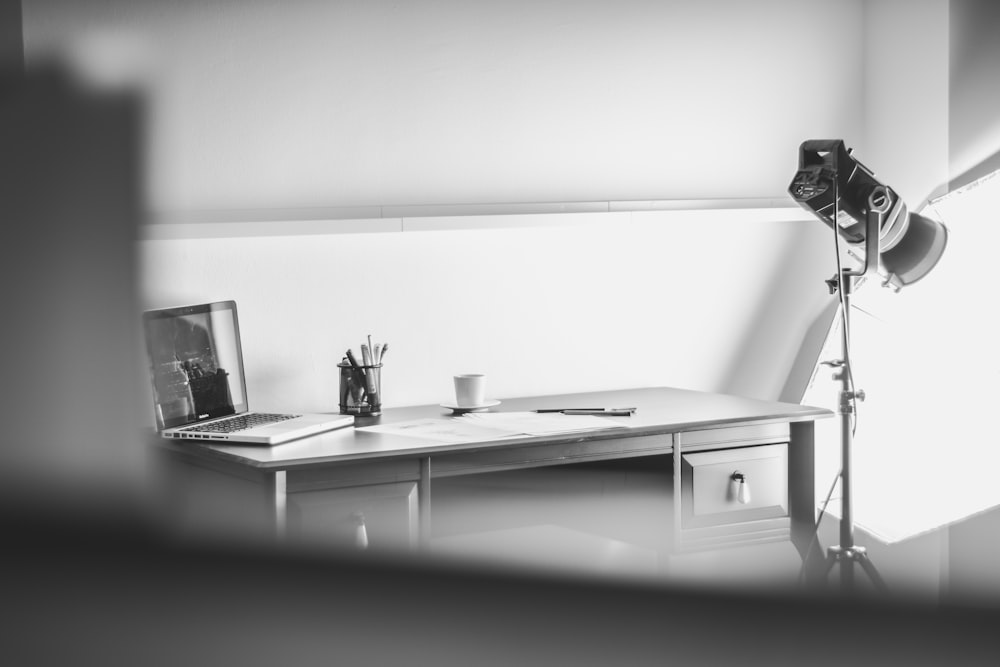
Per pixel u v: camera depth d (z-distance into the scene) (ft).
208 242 7.72
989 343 9.36
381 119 8.23
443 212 8.49
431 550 6.17
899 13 10.00
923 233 7.70
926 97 9.80
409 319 8.54
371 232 8.13
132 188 1.31
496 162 8.71
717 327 9.95
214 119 7.63
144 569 3.50
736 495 7.37
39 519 1.65
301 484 5.80
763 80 9.86
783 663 6.85
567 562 7.79
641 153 9.33
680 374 9.84
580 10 8.94
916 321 9.98
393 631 5.18
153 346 6.54
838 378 7.34
